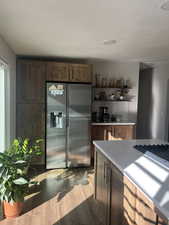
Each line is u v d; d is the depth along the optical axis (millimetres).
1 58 2838
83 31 2604
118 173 1645
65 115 3947
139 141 2570
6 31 2613
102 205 2211
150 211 1140
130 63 4867
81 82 4172
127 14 2068
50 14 2082
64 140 3984
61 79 4086
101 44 3230
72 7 1917
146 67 5699
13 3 1841
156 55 4062
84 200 2748
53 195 2885
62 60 4527
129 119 4953
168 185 1220
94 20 2238
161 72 5336
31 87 3992
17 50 3613
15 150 2514
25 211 2475
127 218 1457
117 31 2598
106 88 4824
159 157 1722
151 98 5734
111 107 4914
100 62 4773
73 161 4062
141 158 1771
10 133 3432
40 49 3562
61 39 2951
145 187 1189
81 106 4012
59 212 2467
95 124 4293
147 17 2143
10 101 3430
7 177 2209
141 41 3055
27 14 2082
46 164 3939
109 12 2021
